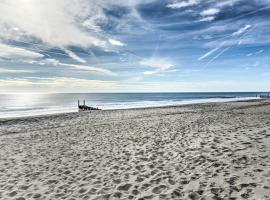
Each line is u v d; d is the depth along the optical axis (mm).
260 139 8883
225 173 5836
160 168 6738
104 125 17078
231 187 5020
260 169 5801
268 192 4594
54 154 9266
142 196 5090
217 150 7941
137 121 18484
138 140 10844
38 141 12219
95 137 12406
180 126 14195
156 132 12625
